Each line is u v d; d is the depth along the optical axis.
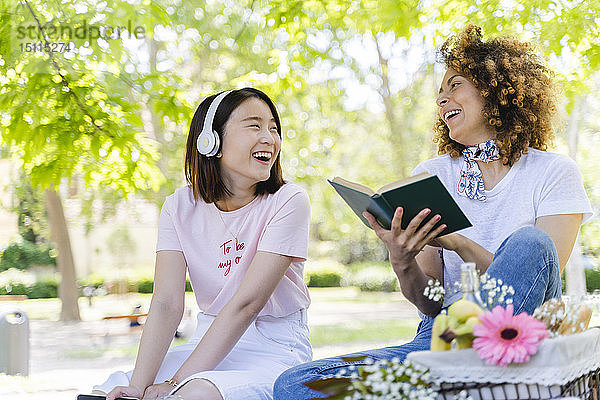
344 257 23.12
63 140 5.02
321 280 22.03
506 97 2.27
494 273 1.73
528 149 2.31
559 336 1.39
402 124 16.97
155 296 2.29
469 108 2.31
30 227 19.09
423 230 1.92
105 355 8.77
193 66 12.52
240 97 2.30
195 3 9.13
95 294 18.62
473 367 1.35
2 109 5.03
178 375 2.04
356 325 12.05
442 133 2.46
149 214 20.22
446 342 1.40
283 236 2.20
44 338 10.80
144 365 2.14
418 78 16.34
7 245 19.00
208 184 2.32
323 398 1.65
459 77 2.35
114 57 5.47
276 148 2.32
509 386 1.34
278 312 2.28
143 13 5.72
